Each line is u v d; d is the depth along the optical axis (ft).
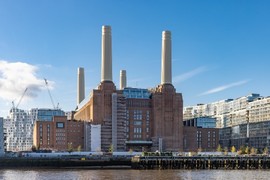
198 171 547.90
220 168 628.69
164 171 548.72
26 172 541.75
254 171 549.54
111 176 448.24
